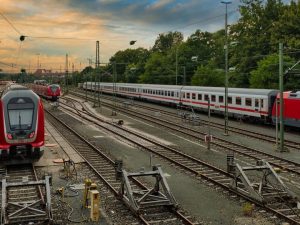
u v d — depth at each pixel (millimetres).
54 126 37812
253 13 64688
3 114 20125
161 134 32969
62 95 93188
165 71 85062
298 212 13867
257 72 51562
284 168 20250
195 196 15812
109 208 14430
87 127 37719
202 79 64438
